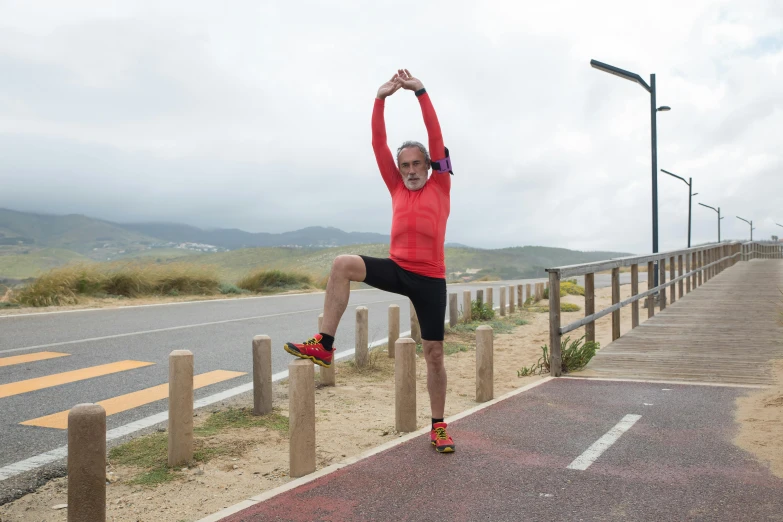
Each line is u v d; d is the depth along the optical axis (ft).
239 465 15.17
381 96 14.28
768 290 60.49
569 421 17.30
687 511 10.82
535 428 16.57
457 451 14.58
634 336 34.47
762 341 31.53
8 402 21.17
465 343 38.19
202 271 73.97
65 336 36.50
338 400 22.59
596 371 25.57
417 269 14.07
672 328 37.22
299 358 13.92
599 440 15.33
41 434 17.52
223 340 36.14
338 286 13.50
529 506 11.18
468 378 27.45
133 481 14.02
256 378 20.03
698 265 69.92
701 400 19.74
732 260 112.68
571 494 11.73
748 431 15.87
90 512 10.33
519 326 48.11
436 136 13.87
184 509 12.42
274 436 17.69
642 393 21.04
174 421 15.03
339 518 10.75
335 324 13.61
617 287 34.04
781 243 185.57
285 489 12.19
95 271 63.10
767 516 10.55
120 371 26.58
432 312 14.40
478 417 17.81
